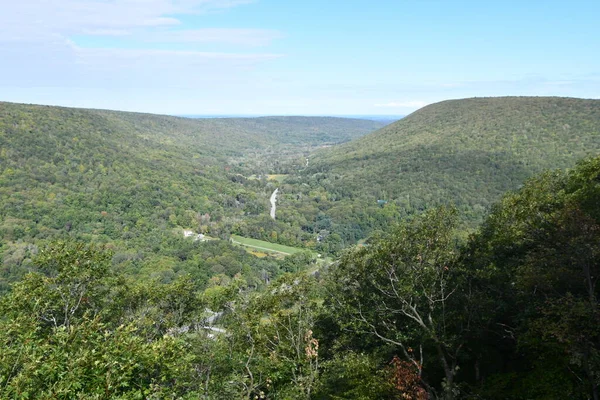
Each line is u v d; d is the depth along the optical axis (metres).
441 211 14.32
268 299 14.97
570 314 10.02
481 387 13.26
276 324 14.82
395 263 14.53
